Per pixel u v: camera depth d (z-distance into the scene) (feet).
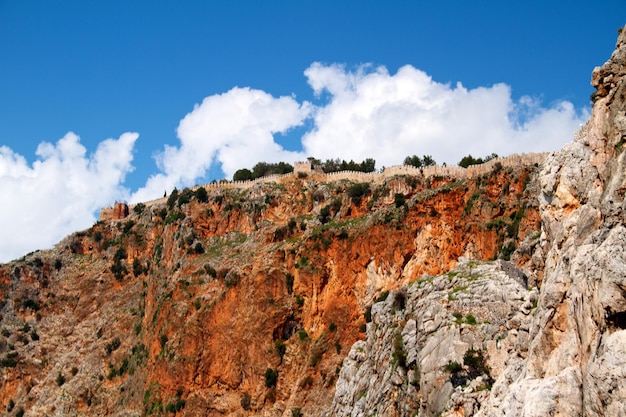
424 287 233.35
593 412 119.14
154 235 550.36
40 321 556.51
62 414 477.77
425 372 200.64
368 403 235.61
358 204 447.01
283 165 577.43
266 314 407.03
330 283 407.44
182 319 439.63
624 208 130.31
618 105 149.18
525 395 135.03
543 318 141.08
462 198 396.37
